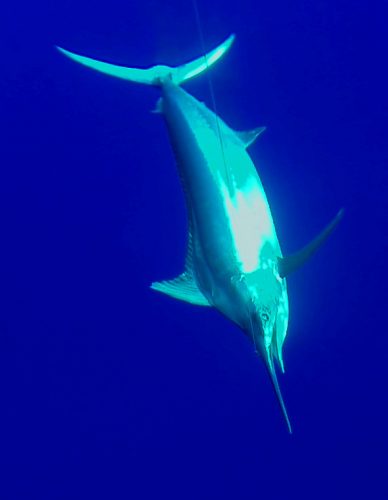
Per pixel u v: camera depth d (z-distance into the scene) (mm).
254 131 6586
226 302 6023
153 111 6594
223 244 5984
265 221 6180
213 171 6105
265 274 5949
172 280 6301
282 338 5945
